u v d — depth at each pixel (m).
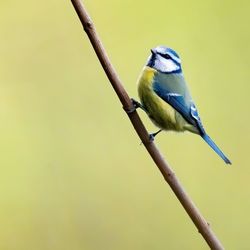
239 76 11.75
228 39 12.03
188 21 12.26
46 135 11.23
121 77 12.02
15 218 10.38
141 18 12.39
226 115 11.52
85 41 12.02
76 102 11.65
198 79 11.85
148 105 8.05
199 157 10.96
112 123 11.42
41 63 11.95
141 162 10.97
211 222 10.47
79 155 11.08
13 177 10.75
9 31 12.10
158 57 8.19
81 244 10.23
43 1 12.24
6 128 11.20
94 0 12.49
